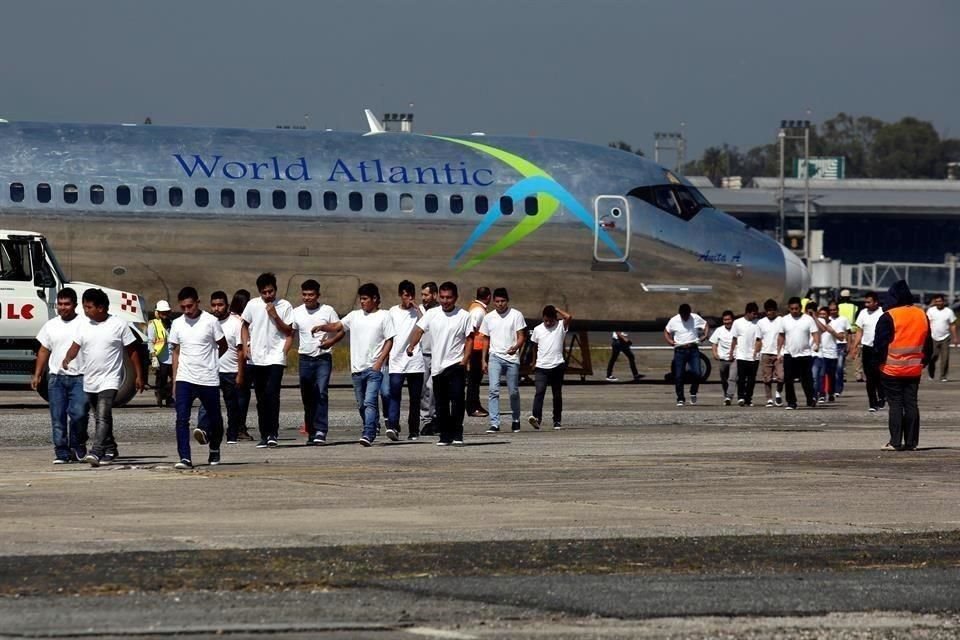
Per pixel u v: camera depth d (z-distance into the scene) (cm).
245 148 6881
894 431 4038
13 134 6644
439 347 4050
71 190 6588
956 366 9700
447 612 1903
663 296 7394
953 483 3278
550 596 2005
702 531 2572
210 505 2831
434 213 7025
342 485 3159
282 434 4444
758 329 5853
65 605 1917
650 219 7344
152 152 6738
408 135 7212
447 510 2794
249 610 1898
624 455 3828
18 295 5025
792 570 2220
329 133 7100
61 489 3058
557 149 7362
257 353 4050
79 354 3509
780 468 3544
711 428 4747
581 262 7256
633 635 1791
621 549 2373
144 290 6706
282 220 6812
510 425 4812
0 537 2431
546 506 2861
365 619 1856
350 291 6981
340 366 7906
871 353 5556
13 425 4534
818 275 14738
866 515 2789
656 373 8500
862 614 1923
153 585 2042
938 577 2181
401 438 4316
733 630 1825
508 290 7194
